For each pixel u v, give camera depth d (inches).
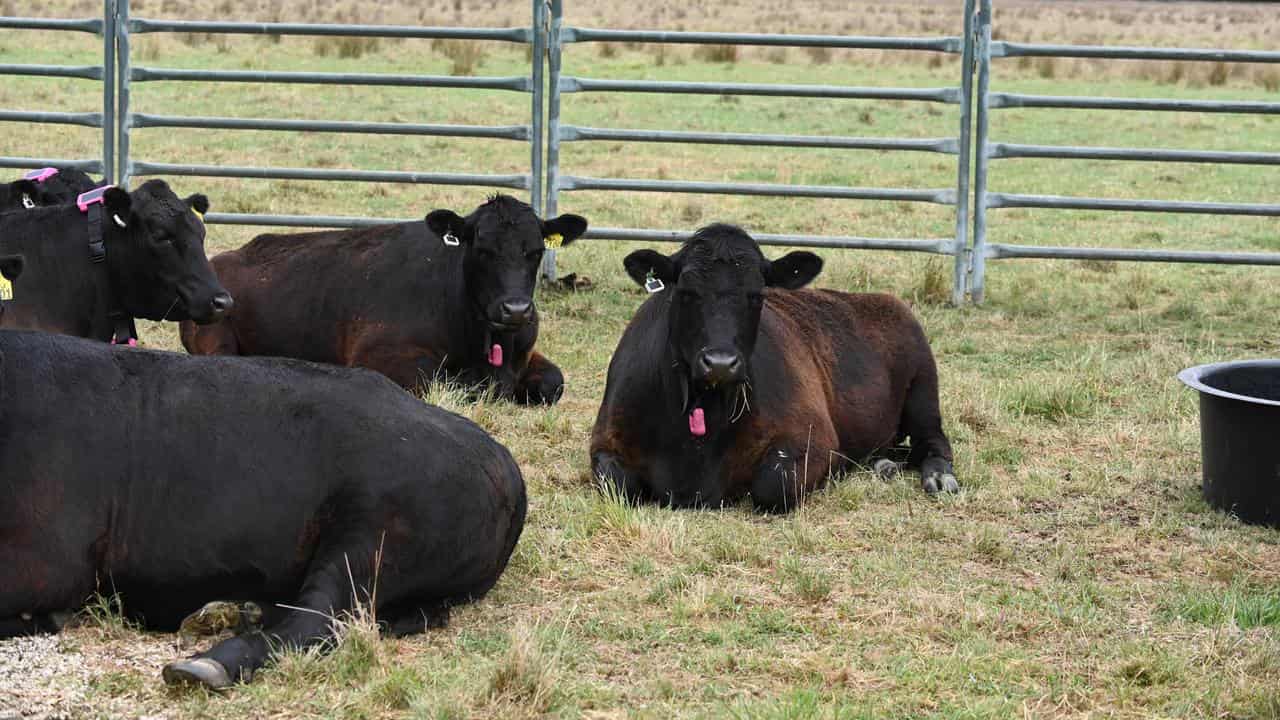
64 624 236.8
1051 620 267.4
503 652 241.0
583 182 593.9
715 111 1182.3
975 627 263.1
